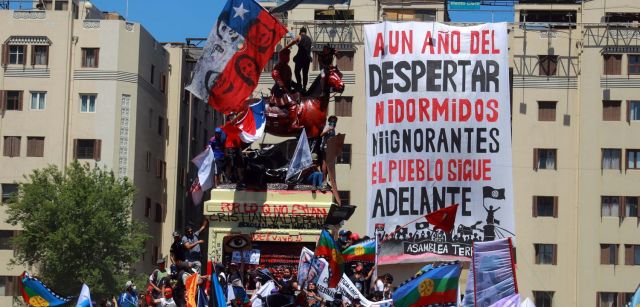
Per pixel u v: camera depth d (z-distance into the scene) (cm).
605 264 10594
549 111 10788
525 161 10756
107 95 10756
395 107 9819
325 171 4150
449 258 9638
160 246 11294
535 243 10675
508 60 10369
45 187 9631
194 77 4241
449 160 9750
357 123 10781
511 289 3475
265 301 3581
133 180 10744
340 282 3703
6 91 10812
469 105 9775
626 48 10738
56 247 9294
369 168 9869
